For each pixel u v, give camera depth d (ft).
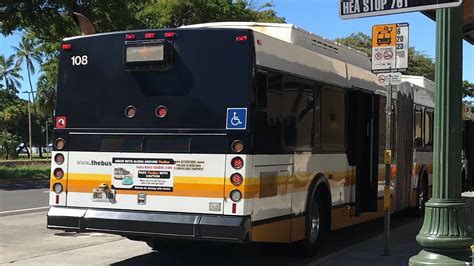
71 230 24.03
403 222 42.55
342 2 17.40
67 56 25.12
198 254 29.09
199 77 22.82
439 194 17.29
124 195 23.49
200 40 22.94
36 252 29.12
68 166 24.53
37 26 81.25
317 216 28.40
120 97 24.02
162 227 22.49
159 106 23.31
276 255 28.37
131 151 23.50
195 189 22.38
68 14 79.61
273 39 23.99
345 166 31.17
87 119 24.47
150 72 23.52
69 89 24.94
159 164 22.99
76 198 24.31
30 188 76.54
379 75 28.40
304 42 28.27
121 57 24.08
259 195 22.40
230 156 22.00
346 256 28.07
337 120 30.14
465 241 16.88
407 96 40.06
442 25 17.37
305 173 26.43
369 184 33.14
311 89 27.22
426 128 46.06
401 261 26.73
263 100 22.85
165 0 97.60
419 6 16.31
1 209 49.03
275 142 23.63
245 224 21.57
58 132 24.84
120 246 31.04
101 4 80.53
